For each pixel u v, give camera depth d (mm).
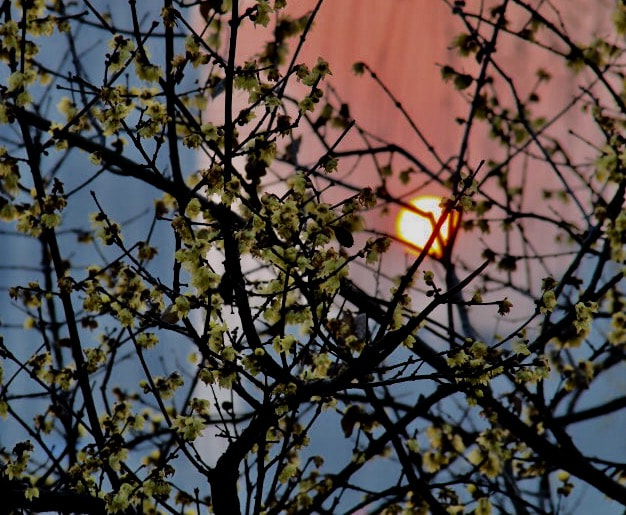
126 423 10305
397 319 9641
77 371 10609
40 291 10359
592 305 10383
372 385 9484
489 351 9547
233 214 10641
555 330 10742
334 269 8828
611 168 12984
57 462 10578
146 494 9570
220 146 10070
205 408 9930
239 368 9156
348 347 10555
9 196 10492
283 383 9430
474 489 12836
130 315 9484
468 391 9961
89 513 10188
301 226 8984
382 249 8773
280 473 10438
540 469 14250
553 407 14492
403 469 11898
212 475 10062
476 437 13992
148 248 10648
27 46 10492
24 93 9898
